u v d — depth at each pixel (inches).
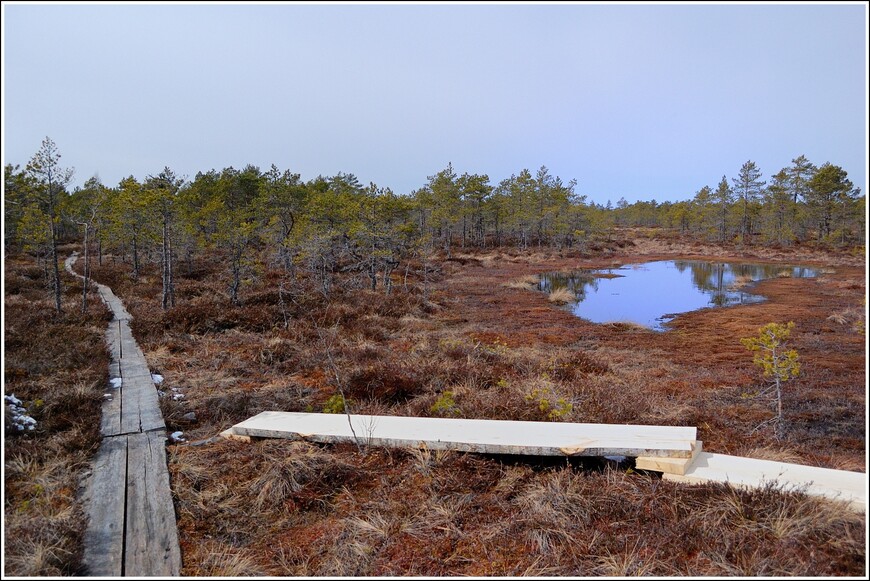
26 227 666.2
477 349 370.9
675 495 147.9
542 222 1823.3
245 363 327.9
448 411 227.3
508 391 259.4
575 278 1097.4
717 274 1159.0
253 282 651.5
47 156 480.4
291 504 156.4
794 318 576.1
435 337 454.9
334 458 178.5
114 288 724.0
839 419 243.3
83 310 485.7
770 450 192.9
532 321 583.5
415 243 900.6
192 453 189.5
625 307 711.1
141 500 157.3
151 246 925.8
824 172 1654.8
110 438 202.5
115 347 365.4
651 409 245.1
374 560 129.5
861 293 783.1
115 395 256.8
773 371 225.6
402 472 173.2
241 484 167.0
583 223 1836.9
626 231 2511.1
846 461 188.7
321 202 858.1
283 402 256.5
